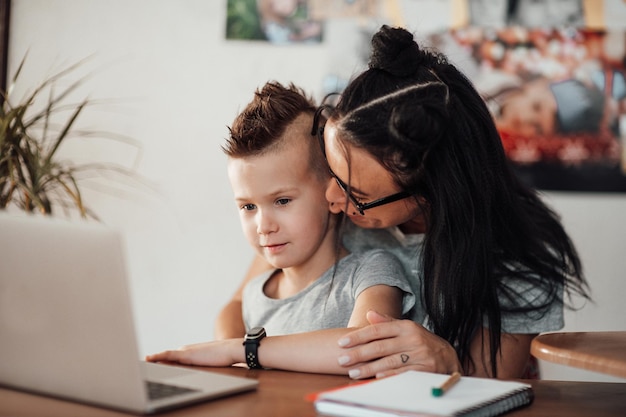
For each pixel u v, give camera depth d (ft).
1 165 7.54
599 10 7.95
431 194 4.35
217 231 8.75
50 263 3.22
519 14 8.03
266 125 4.68
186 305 8.82
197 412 3.23
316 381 3.86
